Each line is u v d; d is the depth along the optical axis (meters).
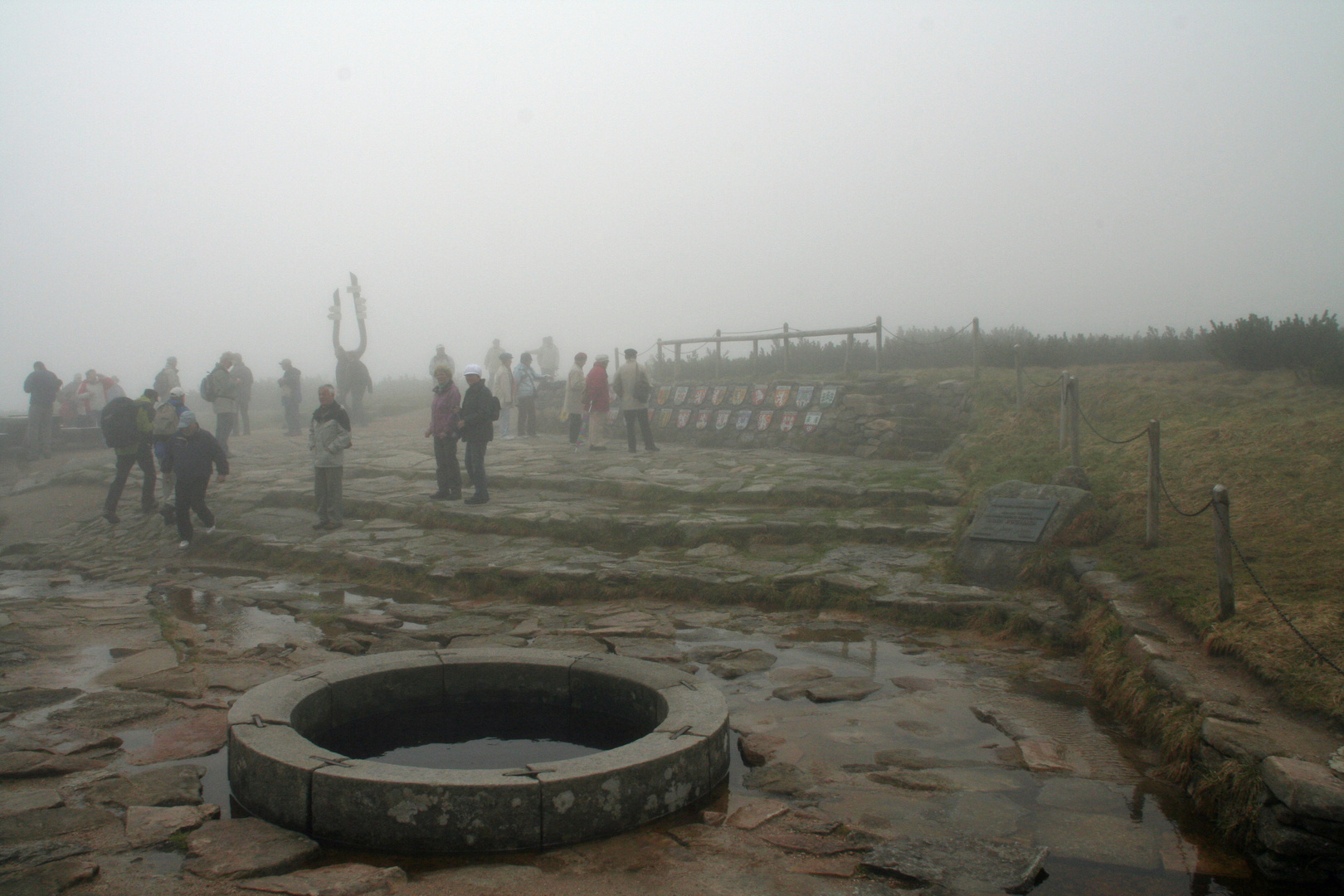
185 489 11.37
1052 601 7.51
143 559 11.33
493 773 3.80
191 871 3.45
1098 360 18.11
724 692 5.95
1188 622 5.85
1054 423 12.80
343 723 5.01
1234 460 9.18
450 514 11.26
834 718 5.43
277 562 10.55
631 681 5.06
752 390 17.92
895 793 4.33
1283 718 4.34
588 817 3.80
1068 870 3.56
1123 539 8.04
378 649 6.98
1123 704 5.36
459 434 11.78
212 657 6.80
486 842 3.69
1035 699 5.75
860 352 21.02
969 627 7.44
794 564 8.95
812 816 4.05
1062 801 4.23
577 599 8.58
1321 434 9.28
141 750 4.92
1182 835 3.88
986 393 15.05
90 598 9.06
